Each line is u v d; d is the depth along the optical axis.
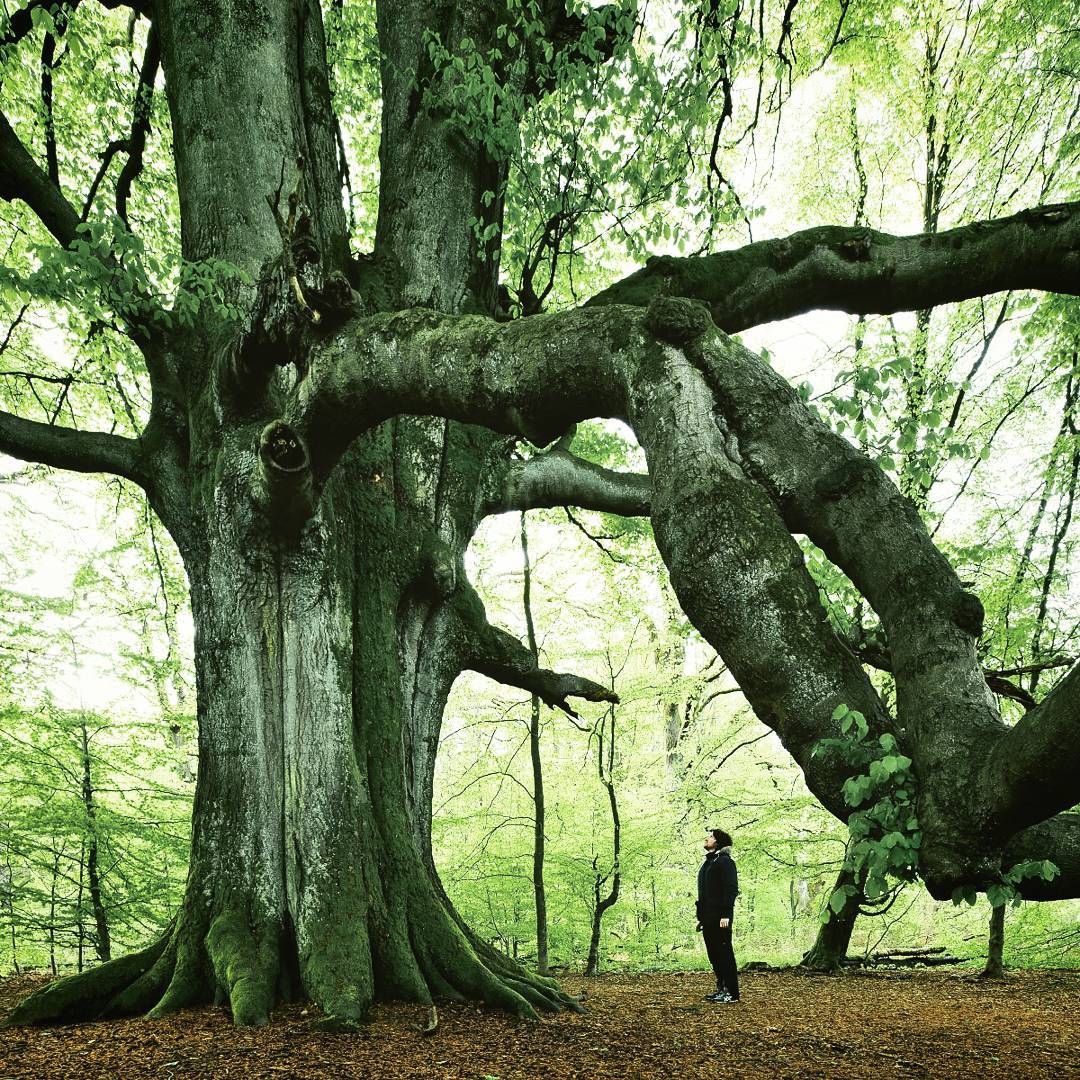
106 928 9.94
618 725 15.04
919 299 5.41
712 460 3.11
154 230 10.66
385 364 4.39
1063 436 11.05
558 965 13.76
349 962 5.22
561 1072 4.11
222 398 5.62
